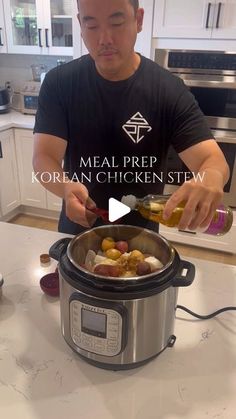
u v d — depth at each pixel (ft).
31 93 8.94
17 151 8.90
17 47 8.89
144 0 6.83
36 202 9.48
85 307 1.99
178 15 6.81
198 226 2.31
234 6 6.46
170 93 3.69
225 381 2.21
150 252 2.56
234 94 6.88
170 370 2.27
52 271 3.21
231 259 8.18
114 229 2.64
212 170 2.86
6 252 3.49
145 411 2.01
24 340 2.47
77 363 2.30
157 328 2.14
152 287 1.97
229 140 7.09
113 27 3.00
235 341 2.52
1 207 8.93
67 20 8.41
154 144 3.90
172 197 2.29
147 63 3.78
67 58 9.70
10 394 2.09
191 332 2.59
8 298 2.87
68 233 4.13
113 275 2.07
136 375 2.23
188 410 2.02
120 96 3.68
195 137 3.56
